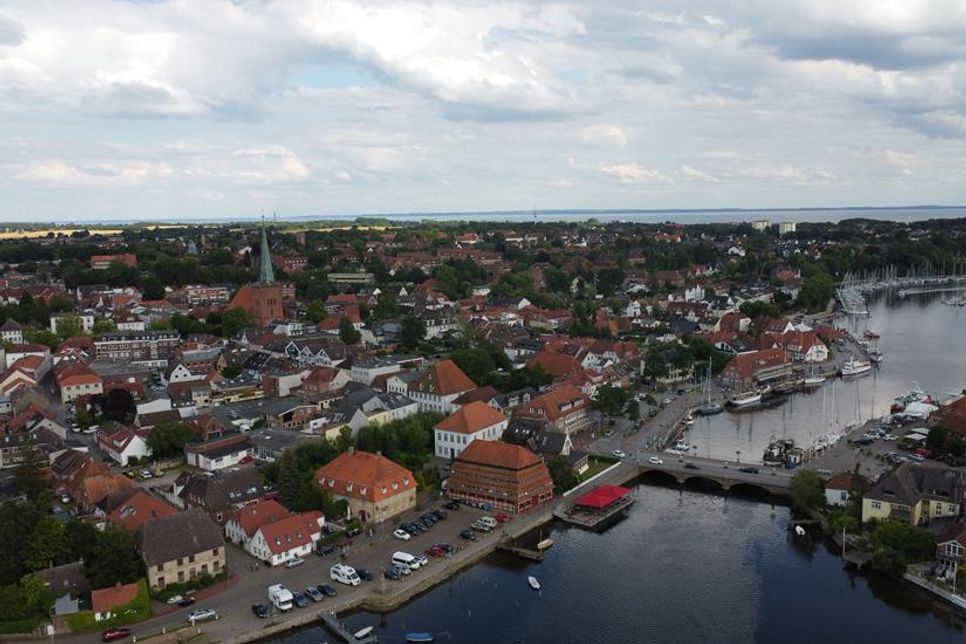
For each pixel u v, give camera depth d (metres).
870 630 136.38
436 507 183.75
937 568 149.12
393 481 177.50
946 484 167.12
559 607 144.12
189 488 176.00
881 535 157.25
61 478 183.88
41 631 130.00
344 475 178.88
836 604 145.00
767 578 155.00
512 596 148.00
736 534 175.38
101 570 137.38
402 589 145.62
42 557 139.88
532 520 177.75
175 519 148.12
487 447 188.50
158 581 141.75
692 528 178.75
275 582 148.00
